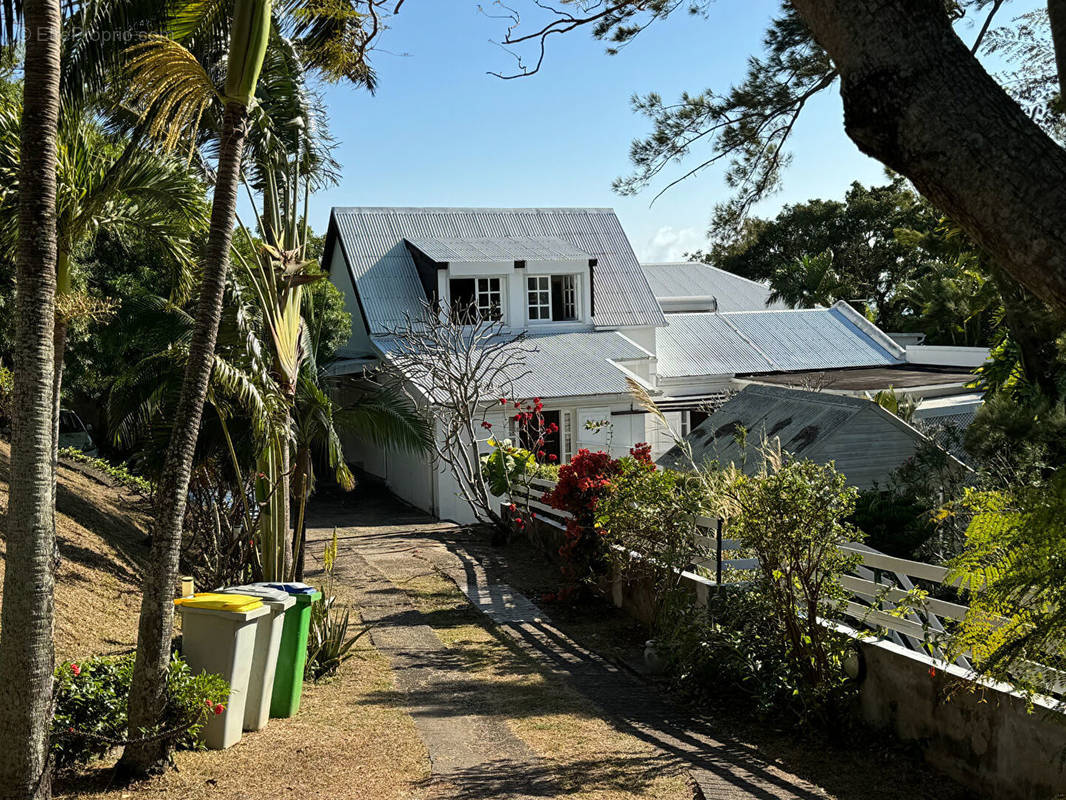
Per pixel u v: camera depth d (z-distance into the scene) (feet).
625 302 95.40
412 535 62.39
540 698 28.68
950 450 48.57
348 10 27.25
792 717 26.18
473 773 21.61
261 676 24.52
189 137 34.78
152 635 20.68
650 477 36.32
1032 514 16.21
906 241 43.24
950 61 8.84
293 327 36.37
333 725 25.29
